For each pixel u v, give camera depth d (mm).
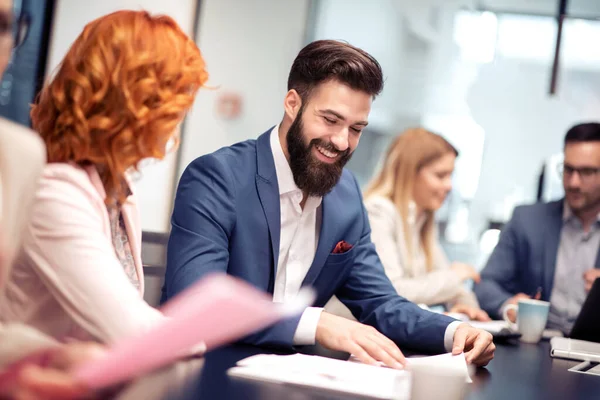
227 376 1261
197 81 1363
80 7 4590
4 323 1276
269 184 1891
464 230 5492
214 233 1788
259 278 1864
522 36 5566
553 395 1422
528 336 2330
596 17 5434
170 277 1751
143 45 1313
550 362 1904
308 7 5148
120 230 1511
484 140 5586
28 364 888
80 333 1316
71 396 819
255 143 1955
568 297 3479
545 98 5555
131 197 1514
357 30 5484
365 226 2123
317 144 1878
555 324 3432
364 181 5551
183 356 1371
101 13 4645
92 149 1326
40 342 972
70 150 1324
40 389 813
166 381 1174
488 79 5598
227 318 843
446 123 5598
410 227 3334
